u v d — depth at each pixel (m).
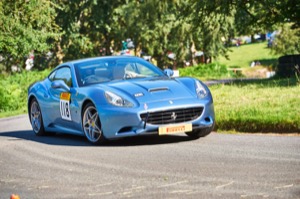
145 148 19.66
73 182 14.73
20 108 50.59
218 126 23.03
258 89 31.94
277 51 144.00
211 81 73.31
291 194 12.10
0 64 90.00
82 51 116.00
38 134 25.58
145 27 118.62
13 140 24.30
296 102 25.06
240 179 13.80
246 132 22.31
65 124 23.42
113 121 20.50
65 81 23.50
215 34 112.75
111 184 14.18
